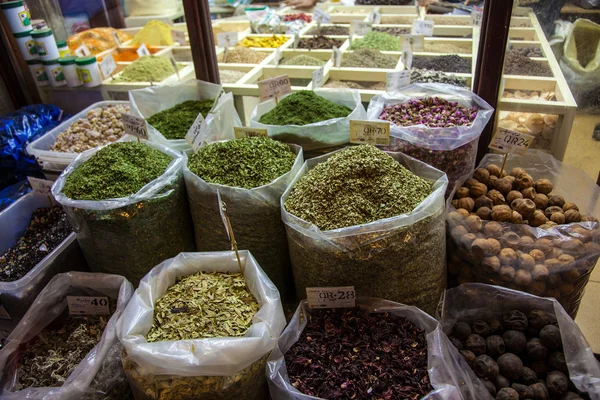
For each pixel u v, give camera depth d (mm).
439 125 1977
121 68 3270
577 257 1693
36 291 1878
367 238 1516
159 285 1642
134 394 1484
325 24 4133
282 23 4117
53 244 2082
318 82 2797
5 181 2713
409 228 1548
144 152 1966
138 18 3879
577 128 2199
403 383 1436
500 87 2107
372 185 1666
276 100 2381
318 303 1652
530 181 1956
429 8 3848
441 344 1503
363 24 3637
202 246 1991
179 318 1522
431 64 3025
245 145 1916
